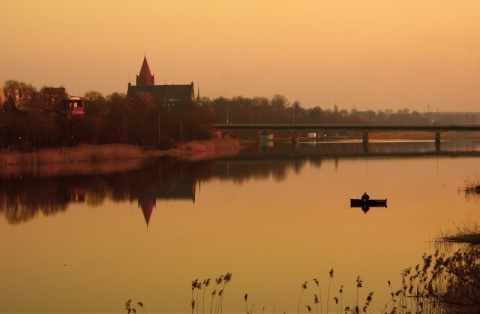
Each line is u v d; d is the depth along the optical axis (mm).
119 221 77125
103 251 60844
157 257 57906
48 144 175000
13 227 73688
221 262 55281
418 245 59094
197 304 43812
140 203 92375
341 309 41656
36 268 54812
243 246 61531
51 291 48062
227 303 43719
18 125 172125
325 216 77750
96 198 98000
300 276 49938
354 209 82875
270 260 55438
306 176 130500
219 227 71938
